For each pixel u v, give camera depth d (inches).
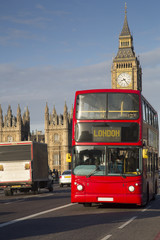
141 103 754.8
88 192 735.1
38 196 1213.7
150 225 549.6
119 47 6220.5
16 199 1101.1
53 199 1061.1
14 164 1315.2
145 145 802.2
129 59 6112.2
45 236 459.2
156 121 1107.3
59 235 466.3
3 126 5305.1
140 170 733.9
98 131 742.5
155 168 1052.5
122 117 743.7
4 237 452.1
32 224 558.9
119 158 735.1
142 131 752.3
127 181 728.3
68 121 5255.9
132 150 736.3
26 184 1311.5
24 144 1320.1
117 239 442.6
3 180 1314.0
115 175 730.8
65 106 5201.8
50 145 5211.6
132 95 750.5
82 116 751.1
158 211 733.9
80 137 746.2
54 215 668.1
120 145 737.6
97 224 557.6
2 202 994.7
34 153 1334.9
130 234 475.8
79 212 714.2
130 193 727.7
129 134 739.4
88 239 440.8
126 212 715.4
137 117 744.3
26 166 1310.3
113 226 539.5
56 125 5211.6
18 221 592.7
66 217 637.9
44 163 1451.8
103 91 754.2
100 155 738.2
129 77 6107.3
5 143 1322.6
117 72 6141.7
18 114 5280.5
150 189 904.9
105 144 738.8
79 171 740.0
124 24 6309.1
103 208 792.3
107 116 745.0
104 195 729.6
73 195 739.4
